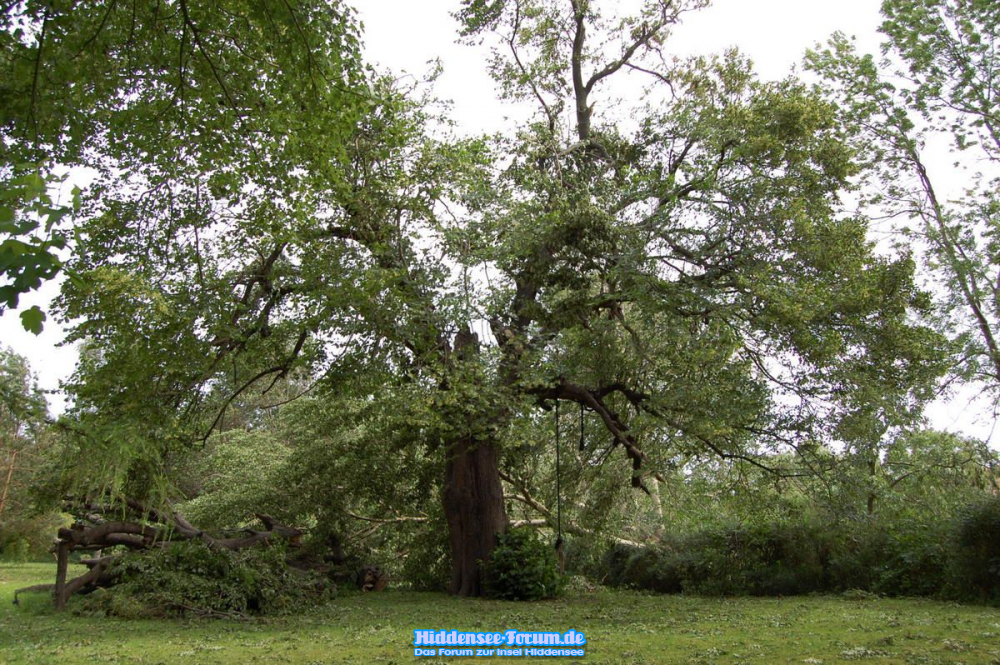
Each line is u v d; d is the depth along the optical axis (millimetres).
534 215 15953
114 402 12453
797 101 16344
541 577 16781
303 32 8797
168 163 11984
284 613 14164
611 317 17141
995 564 13867
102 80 9805
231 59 10281
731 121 16766
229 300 13680
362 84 10719
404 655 8664
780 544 18656
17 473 29297
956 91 20719
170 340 12758
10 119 9125
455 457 18047
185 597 13672
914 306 16938
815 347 14312
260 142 11414
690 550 20250
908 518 17797
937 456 20578
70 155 10789
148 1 9328
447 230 14812
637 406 17359
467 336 15992
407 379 14922
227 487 24062
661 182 15945
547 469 23891
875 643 8586
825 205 16312
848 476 16031
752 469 17656
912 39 20812
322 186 12695
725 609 13773
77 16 8719
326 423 21484
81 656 8844
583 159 19062
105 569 15773
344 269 13352
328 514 21547
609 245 15844
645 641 9359
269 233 14039
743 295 15039
